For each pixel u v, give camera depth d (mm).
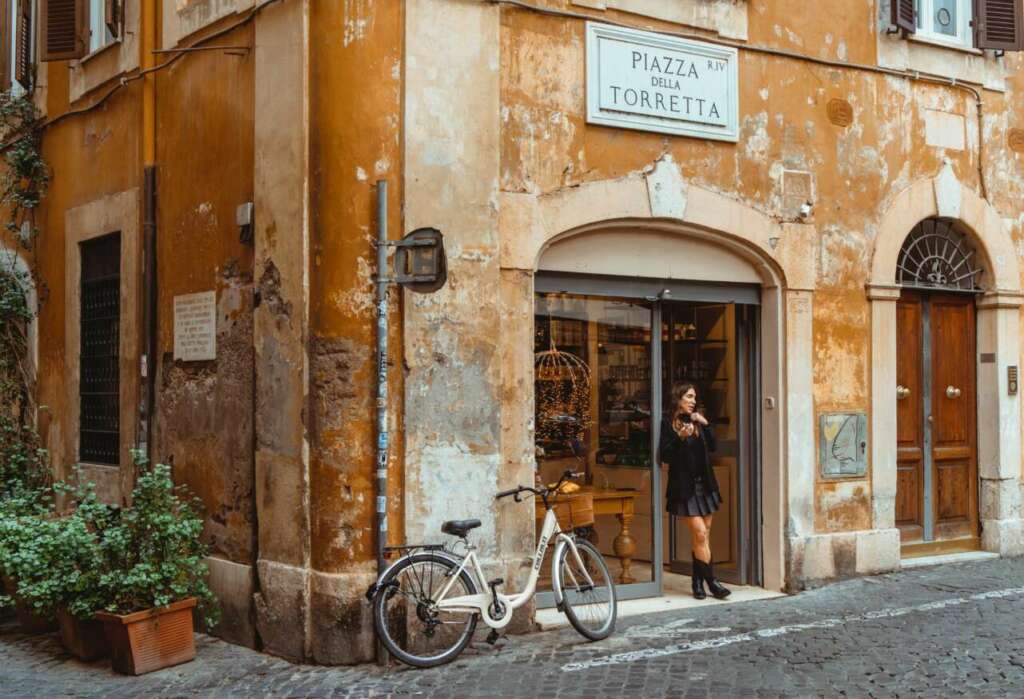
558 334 8664
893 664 6918
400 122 7535
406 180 7504
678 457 9016
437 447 7566
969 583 9523
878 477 9906
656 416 9195
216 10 8586
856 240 9867
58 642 8297
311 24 7578
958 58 10664
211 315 8625
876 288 9914
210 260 8664
